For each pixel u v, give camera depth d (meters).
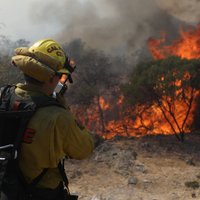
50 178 2.83
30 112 2.74
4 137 2.76
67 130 2.77
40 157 2.73
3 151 2.74
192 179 17.84
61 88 2.94
